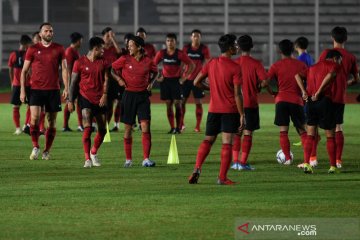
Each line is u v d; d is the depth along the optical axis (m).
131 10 101.00
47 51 40.16
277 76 38.19
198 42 57.19
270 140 50.03
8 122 62.81
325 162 39.69
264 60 104.06
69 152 43.56
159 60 54.88
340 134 37.28
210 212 26.45
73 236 23.14
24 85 40.50
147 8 101.25
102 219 25.39
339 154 37.38
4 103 80.94
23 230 23.88
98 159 40.00
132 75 37.28
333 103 35.44
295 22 104.19
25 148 45.56
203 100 87.25
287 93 38.12
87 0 99.50
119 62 37.28
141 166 37.97
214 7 103.19
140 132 55.06
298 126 38.44
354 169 37.16
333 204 27.83
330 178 34.16
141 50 37.34
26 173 35.56
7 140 49.97
